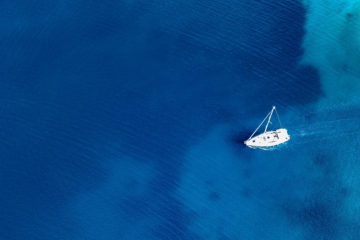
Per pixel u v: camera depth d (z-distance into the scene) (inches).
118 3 4500.5
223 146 3649.1
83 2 4522.6
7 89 3941.9
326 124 3705.7
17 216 3339.1
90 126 3757.4
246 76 3961.6
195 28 4271.7
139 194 3464.6
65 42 4220.0
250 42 4160.9
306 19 4315.9
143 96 3890.3
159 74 3993.6
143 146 3666.3
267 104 3818.9
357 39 4183.1
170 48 4148.6
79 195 3452.3
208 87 3912.4
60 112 3823.8
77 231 3294.8
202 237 3284.9
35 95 3909.9
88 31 4296.3
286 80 3932.1
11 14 4431.6
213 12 4375.0
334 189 3440.0
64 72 4028.1
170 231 3309.5
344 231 3275.1
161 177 3535.9
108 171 3558.1
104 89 3932.1
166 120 3772.1
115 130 3737.7
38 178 3513.8
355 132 3663.9
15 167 3555.6
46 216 3351.4
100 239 3272.6
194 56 4089.6
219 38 4192.9
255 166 3560.5
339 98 3826.3
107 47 4175.7
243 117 3764.8
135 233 3302.2
